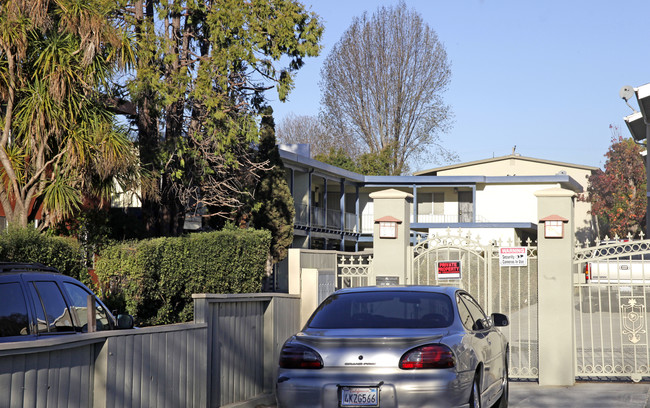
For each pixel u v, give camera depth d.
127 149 14.08
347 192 50.97
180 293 15.73
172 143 19.92
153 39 19.33
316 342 7.26
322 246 45.25
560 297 12.05
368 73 52.88
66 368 6.32
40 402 5.92
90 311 7.35
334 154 55.44
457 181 46.25
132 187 15.42
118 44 14.15
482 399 7.98
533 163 52.78
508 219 47.31
